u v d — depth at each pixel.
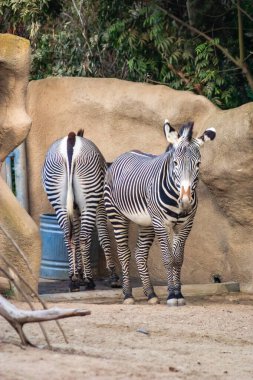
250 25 18.75
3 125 14.60
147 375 8.52
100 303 15.34
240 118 15.22
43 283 17.67
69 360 8.78
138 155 15.83
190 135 14.09
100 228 17.38
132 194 15.12
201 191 16.73
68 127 18.75
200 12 18.31
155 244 17.59
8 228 14.25
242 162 15.22
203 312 13.54
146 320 12.60
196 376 8.90
